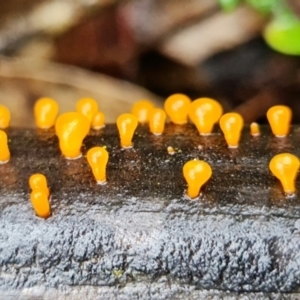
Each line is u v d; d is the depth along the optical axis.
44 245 0.10
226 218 0.10
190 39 0.20
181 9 0.20
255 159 0.11
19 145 0.11
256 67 0.19
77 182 0.11
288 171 0.10
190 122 0.12
